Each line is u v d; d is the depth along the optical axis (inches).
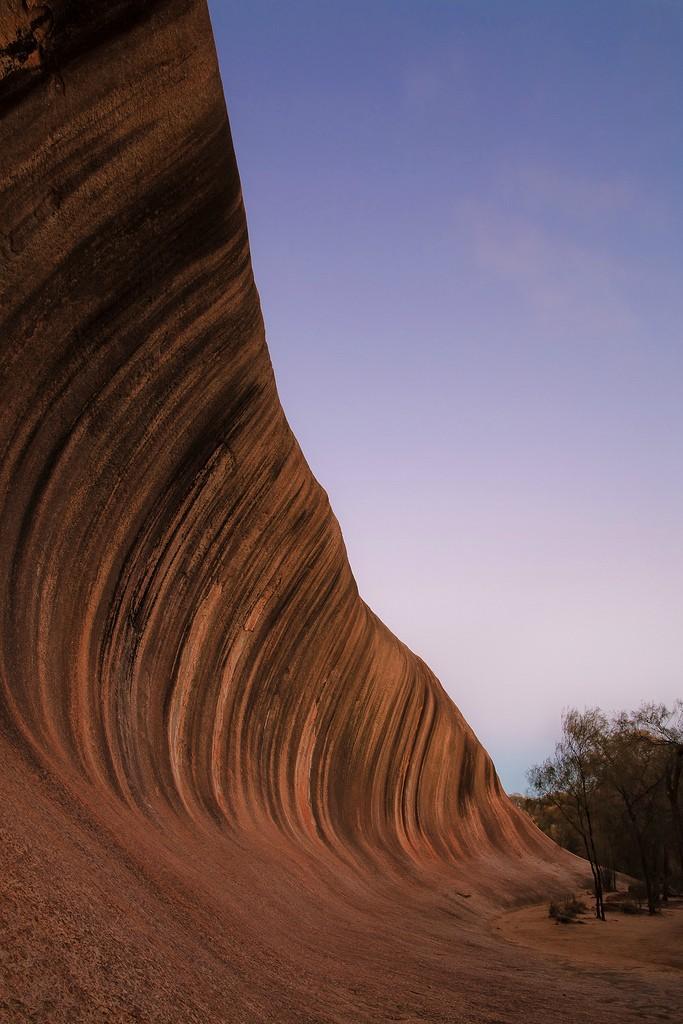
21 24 355.6
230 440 688.4
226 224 549.0
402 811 1585.9
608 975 662.5
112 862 336.5
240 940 380.5
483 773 2274.9
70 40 382.0
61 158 402.3
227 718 861.2
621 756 1544.0
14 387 421.7
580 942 954.7
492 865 1884.8
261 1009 277.3
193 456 642.2
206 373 606.5
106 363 497.0
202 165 498.0
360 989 409.4
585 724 1633.9
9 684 399.2
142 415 551.8
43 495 469.4
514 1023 399.9
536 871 2081.7
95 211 436.8
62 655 496.1
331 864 981.8
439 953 690.2
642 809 1605.6
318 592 1032.8
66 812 347.9
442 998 444.5
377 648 1353.3
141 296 503.2
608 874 2007.9
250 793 885.8
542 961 759.7
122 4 396.8
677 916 1330.0
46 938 207.9
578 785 1615.4
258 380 694.5
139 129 440.8
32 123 377.4
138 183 457.1
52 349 445.4
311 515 923.4
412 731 1626.5
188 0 435.2
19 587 444.5
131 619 613.9
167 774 637.3
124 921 267.7
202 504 686.5
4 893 213.2
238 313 615.8
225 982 285.1
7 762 331.0
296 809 1045.8
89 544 535.2
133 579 608.1
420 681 1660.9
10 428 425.1
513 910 1540.4
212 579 756.0
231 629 833.5
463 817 2014.0
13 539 437.7
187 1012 220.8
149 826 489.1
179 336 556.1
